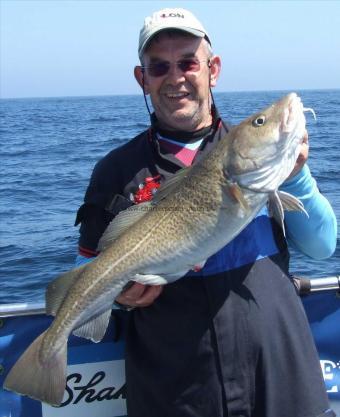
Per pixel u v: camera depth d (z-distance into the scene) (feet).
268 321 3.22
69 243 12.05
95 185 3.64
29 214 15.72
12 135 50.34
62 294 3.34
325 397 3.31
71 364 3.90
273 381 3.20
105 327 3.29
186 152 3.55
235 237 3.26
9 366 3.81
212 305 3.22
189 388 3.25
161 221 3.23
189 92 3.48
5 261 10.91
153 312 3.35
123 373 3.93
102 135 46.83
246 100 130.52
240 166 3.10
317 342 3.98
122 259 3.25
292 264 9.45
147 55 3.53
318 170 20.88
